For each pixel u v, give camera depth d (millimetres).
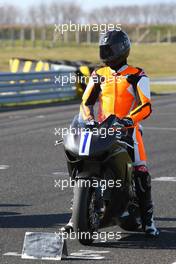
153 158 33438
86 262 15922
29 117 53156
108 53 17547
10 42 197000
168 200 23578
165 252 16906
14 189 25734
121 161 16906
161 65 152625
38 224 20062
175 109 60438
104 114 17922
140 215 18375
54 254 16219
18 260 16094
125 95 17719
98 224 17156
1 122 49562
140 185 18047
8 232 19047
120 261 16016
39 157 33719
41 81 66625
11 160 32781
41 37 198250
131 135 17781
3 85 61938
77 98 71312
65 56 155000
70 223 17469
